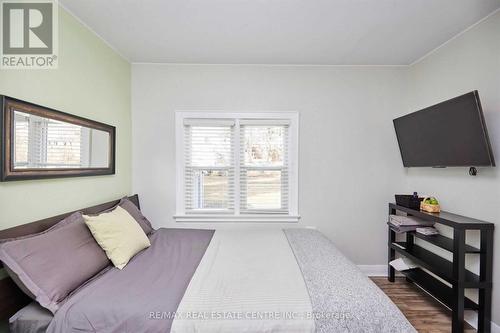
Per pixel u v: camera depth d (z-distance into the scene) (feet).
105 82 7.53
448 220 6.31
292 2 5.70
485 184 6.22
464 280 6.03
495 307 5.94
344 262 5.61
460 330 5.99
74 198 6.19
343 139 9.30
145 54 8.43
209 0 5.64
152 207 9.25
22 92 4.86
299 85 9.25
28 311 3.99
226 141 9.41
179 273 5.04
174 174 9.23
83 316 3.77
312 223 9.38
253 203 9.45
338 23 6.55
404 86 9.27
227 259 5.78
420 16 6.21
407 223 8.03
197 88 9.18
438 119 6.86
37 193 5.09
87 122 6.58
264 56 8.57
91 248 5.05
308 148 9.30
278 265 5.42
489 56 6.14
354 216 9.38
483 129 5.66
